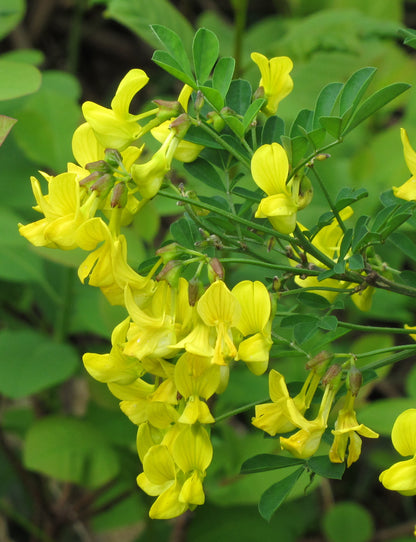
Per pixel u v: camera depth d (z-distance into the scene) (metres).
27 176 0.74
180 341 0.53
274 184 0.54
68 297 0.72
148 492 0.54
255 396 0.68
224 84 0.55
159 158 0.54
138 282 0.53
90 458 0.68
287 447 0.54
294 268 0.54
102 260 0.53
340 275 0.55
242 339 0.54
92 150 0.55
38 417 0.77
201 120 0.54
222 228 0.55
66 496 0.76
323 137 0.54
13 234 0.69
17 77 0.60
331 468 0.54
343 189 0.55
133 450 0.69
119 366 0.54
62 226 0.53
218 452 0.68
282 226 0.54
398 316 0.71
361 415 0.68
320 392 0.55
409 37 0.54
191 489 0.54
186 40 0.75
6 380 0.66
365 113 0.54
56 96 0.72
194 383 0.54
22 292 0.79
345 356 0.54
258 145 0.56
